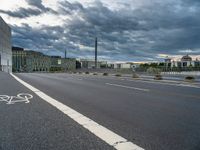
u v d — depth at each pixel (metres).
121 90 11.86
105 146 3.24
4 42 77.00
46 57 153.75
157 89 12.75
